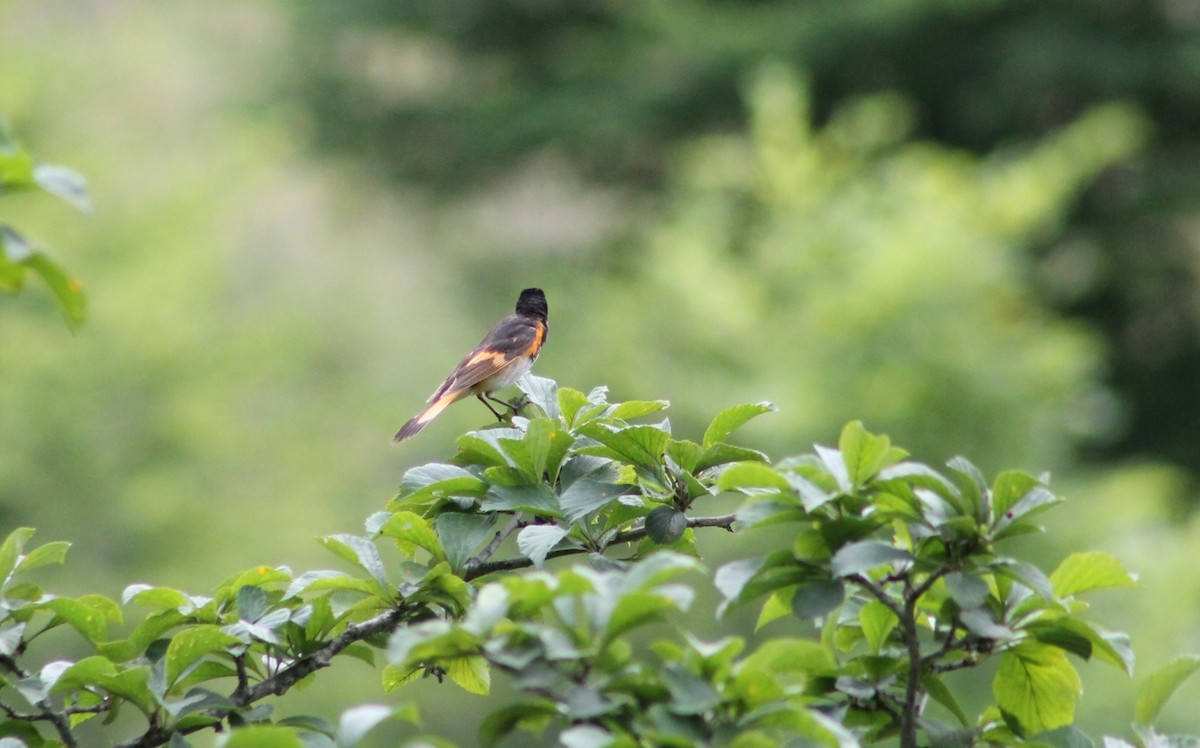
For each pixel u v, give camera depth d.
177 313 19.20
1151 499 16.12
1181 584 14.30
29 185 3.06
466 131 28.17
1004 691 3.47
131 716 12.71
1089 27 24.73
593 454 3.93
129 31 24.48
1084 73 24.58
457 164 29.84
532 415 4.98
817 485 3.19
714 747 2.68
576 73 27.53
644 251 25.83
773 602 3.46
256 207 28.84
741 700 2.79
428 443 21.86
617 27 28.58
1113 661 3.32
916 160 20.17
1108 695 13.28
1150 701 3.41
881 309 14.91
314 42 29.14
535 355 8.76
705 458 3.89
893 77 26.17
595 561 3.73
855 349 14.92
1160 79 24.56
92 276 19.09
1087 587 3.32
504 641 2.72
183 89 26.81
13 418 17.38
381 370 27.66
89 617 3.57
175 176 21.16
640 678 2.73
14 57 20.48
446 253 31.48
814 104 26.59
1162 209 25.17
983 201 17.73
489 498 3.80
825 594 3.13
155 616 3.62
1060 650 3.36
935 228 15.63
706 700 2.66
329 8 28.77
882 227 16.45
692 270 16.67
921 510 3.22
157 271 19.38
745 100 23.50
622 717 2.79
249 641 3.49
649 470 3.90
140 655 3.68
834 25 24.42
